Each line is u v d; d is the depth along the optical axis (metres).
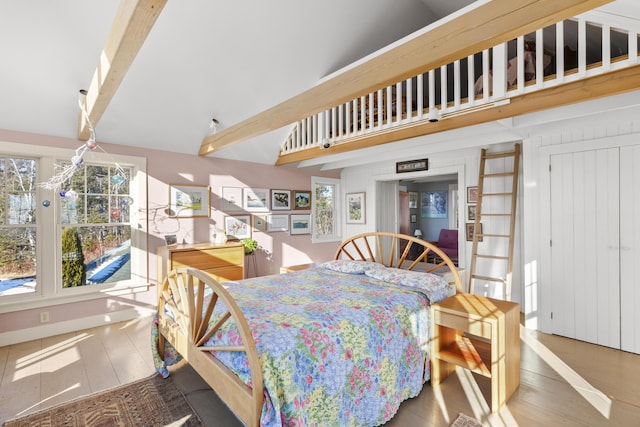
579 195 3.29
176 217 4.38
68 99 3.21
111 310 3.84
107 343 3.24
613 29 2.45
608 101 2.68
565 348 3.12
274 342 1.60
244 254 4.73
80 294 3.63
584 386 2.41
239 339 1.67
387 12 4.09
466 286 4.58
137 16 1.48
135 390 2.38
